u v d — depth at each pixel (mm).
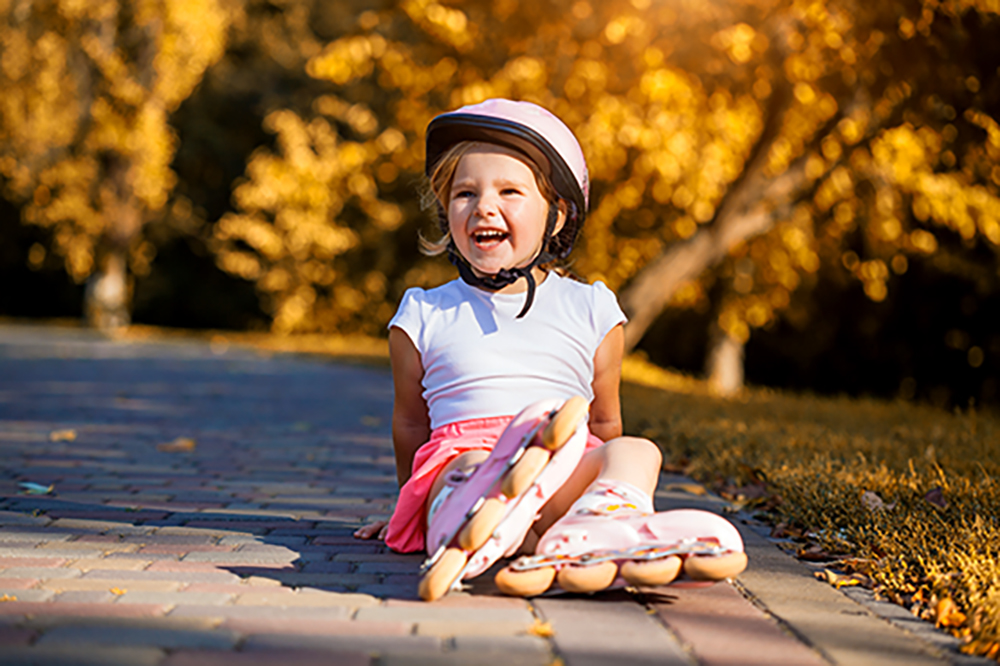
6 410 7301
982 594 2416
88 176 24469
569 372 2807
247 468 4789
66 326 27391
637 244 15438
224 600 2395
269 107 29062
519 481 2303
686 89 10812
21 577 2588
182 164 31047
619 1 9617
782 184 11367
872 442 5039
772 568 2875
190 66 24234
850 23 7566
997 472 4102
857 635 2229
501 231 2727
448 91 11672
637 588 2574
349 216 23875
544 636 2139
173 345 19406
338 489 4230
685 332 24953
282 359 15578
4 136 23391
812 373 25188
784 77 10102
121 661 1928
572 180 2768
